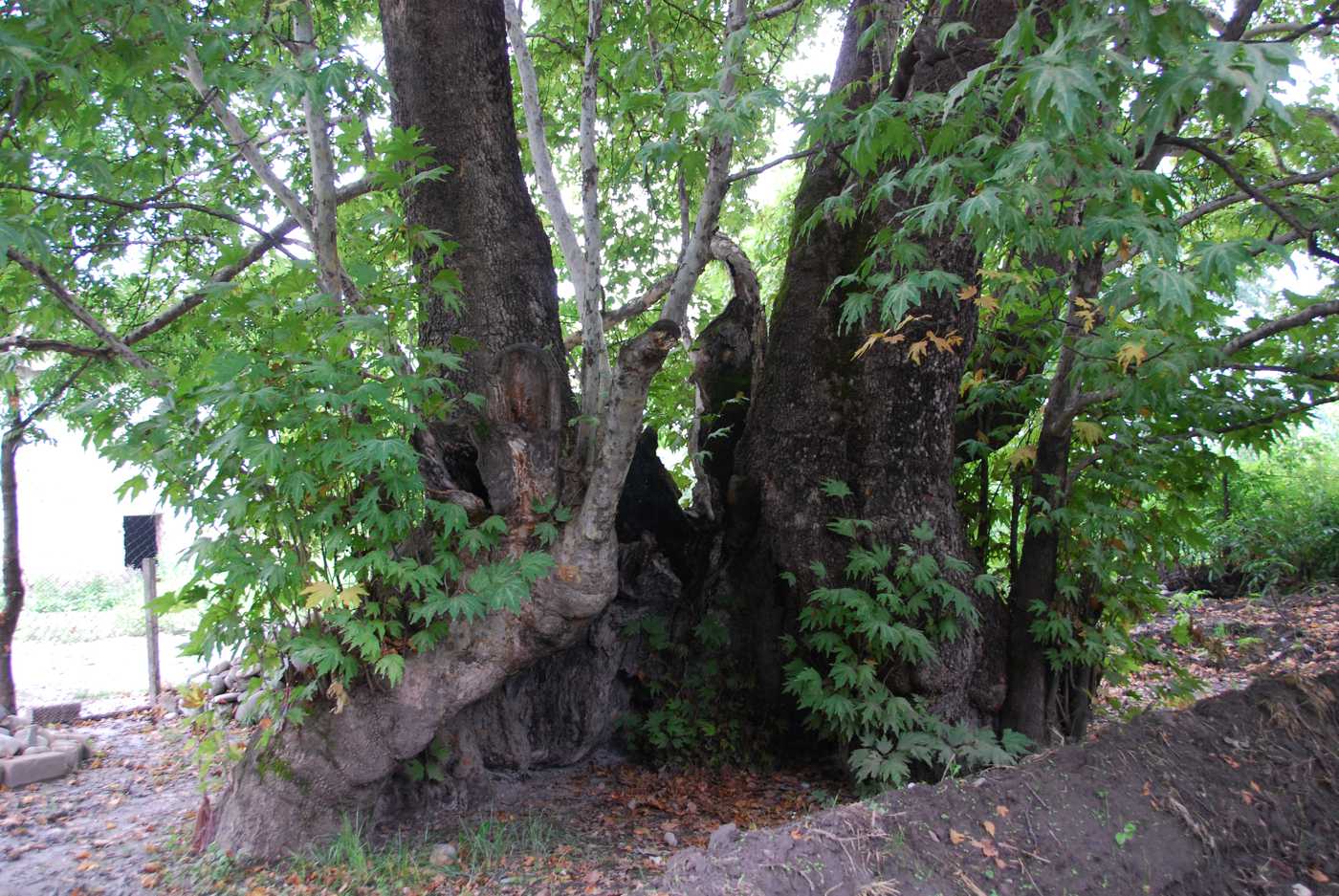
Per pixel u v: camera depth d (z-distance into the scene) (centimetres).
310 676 445
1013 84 342
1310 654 813
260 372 369
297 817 442
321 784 441
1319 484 1138
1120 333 466
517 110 765
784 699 581
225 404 365
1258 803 442
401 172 469
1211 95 273
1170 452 532
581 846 461
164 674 889
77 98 453
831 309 585
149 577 768
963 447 620
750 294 656
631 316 720
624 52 620
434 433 498
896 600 502
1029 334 575
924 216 364
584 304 492
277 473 381
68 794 550
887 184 397
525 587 406
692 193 714
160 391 414
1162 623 960
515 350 456
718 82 475
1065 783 425
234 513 378
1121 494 546
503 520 443
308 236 478
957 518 559
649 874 421
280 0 503
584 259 497
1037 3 386
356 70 413
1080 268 482
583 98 490
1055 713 550
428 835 475
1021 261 566
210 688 742
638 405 412
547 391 455
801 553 557
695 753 578
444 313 506
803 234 607
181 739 643
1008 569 592
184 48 391
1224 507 1102
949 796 406
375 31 788
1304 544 1068
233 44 482
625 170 491
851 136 427
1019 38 322
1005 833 388
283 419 375
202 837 453
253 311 399
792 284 606
